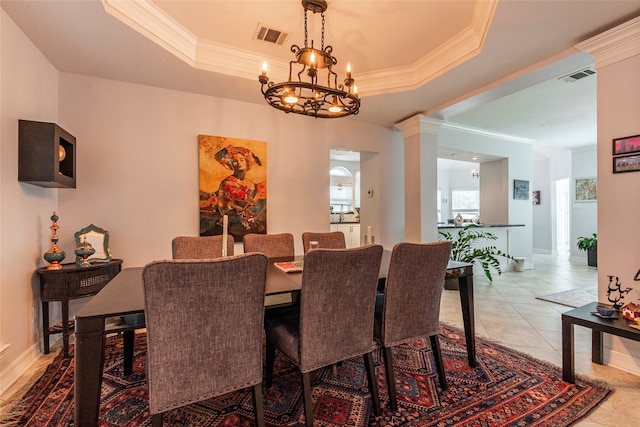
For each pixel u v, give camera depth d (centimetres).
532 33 222
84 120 289
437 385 192
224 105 348
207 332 120
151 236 313
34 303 234
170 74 288
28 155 216
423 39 263
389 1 213
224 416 165
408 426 155
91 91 291
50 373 209
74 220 285
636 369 204
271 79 305
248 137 360
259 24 242
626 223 206
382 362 224
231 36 261
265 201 365
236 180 350
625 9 194
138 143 309
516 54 252
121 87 303
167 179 321
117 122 301
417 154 407
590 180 680
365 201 481
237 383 129
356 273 152
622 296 206
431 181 409
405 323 174
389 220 461
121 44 237
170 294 110
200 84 311
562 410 167
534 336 271
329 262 142
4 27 198
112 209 298
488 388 189
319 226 402
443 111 376
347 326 155
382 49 280
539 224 827
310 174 397
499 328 289
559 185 820
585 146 679
